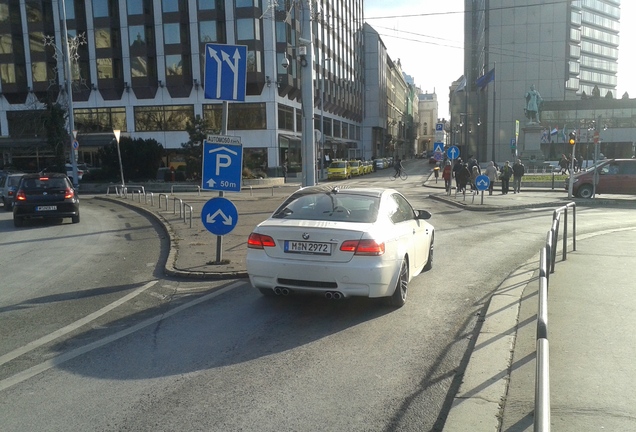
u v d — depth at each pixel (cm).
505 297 662
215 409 391
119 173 3934
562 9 6419
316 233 601
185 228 1394
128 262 1000
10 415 386
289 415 380
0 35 4909
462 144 7206
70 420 377
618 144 6300
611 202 2084
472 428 343
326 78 6172
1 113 5072
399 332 563
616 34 10294
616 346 480
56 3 4847
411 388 425
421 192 2919
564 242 899
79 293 762
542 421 235
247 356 500
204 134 3875
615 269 816
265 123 4697
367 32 9119
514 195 2525
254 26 4550
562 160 4112
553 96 6525
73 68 4378
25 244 1252
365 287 589
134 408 395
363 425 366
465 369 450
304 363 480
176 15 4675
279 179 4162
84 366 480
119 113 4919
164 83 4769
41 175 1611
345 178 4631
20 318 640
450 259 974
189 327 591
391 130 11619
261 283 628
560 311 592
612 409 359
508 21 6562
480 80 5838
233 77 845
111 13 4791
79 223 1661
